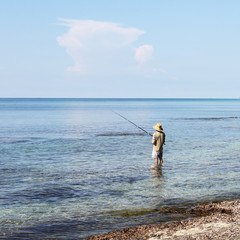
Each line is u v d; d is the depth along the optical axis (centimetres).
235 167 1438
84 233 723
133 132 3241
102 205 917
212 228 708
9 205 916
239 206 875
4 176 1259
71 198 983
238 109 11244
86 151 1923
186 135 2869
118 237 680
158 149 1478
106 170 1375
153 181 1187
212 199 968
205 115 7056
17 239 690
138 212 859
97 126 4069
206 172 1336
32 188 1090
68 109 11044
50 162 1566
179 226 733
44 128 3738
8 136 2833
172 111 9462
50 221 796
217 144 2236
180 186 1117
